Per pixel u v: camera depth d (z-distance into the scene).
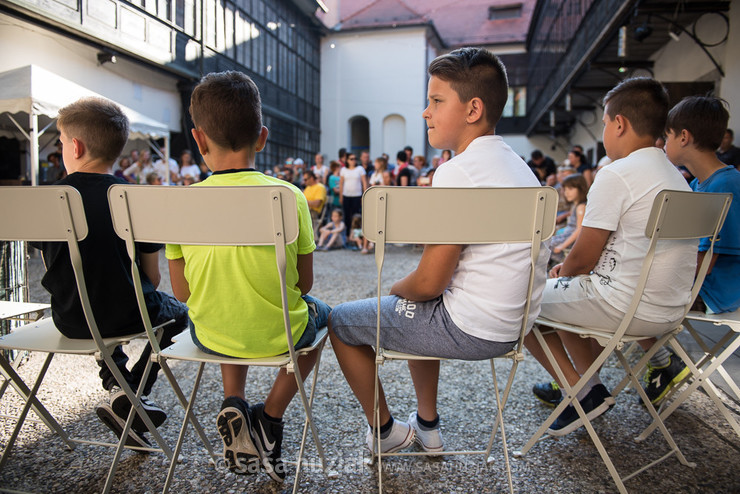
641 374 2.79
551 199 1.41
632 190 1.76
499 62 1.64
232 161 1.59
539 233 1.43
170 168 9.88
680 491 1.72
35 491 1.69
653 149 1.85
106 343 1.67
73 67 8.84
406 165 10.22
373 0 23.06
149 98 10.90
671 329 1.89
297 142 19.95
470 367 2.91
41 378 1.79
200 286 1.52
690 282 1.84
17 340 1.72
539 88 18.69
